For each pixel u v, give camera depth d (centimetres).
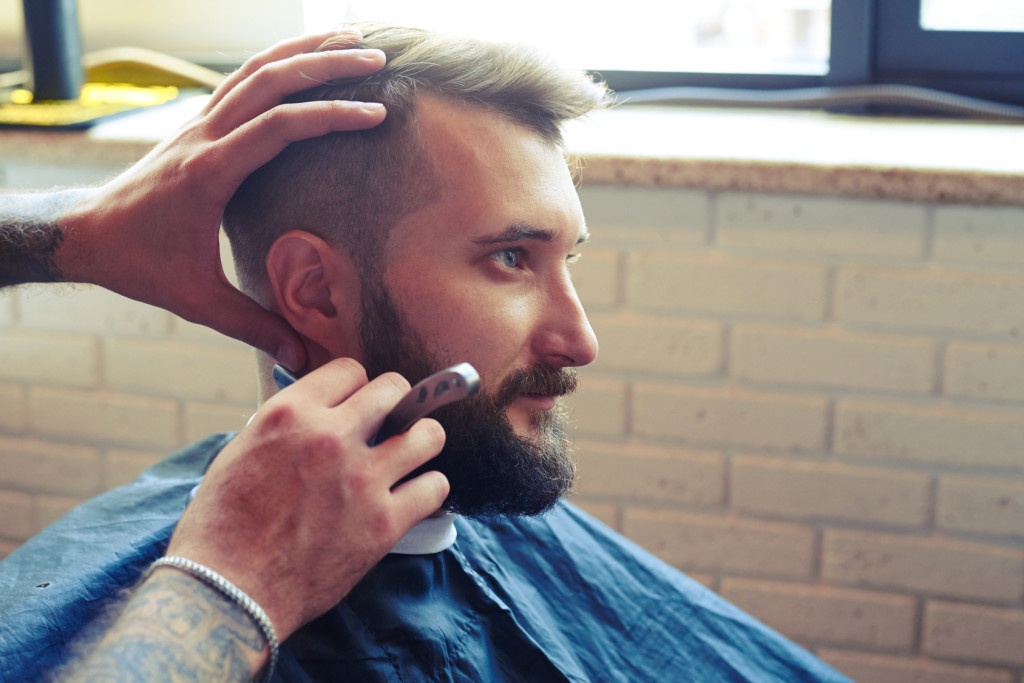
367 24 79
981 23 158
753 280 143
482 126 70
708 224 143
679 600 96
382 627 76
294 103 73
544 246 72
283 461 61
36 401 167
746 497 151
